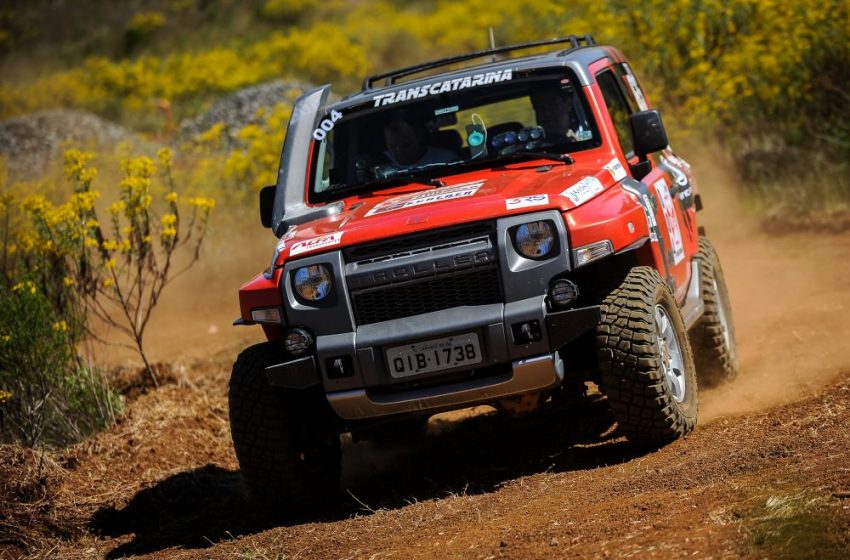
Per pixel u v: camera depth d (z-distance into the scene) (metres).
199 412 22.27
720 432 15.40
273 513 16.44
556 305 14.69
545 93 17.61
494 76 18.02
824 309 23.56
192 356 28.73
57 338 21.67
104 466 19.61
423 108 18.06
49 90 97.00
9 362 20.75
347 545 13.70
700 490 12.45
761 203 34.28
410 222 14.93
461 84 18.11
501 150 17.47
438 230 14.83
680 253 18.41
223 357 27.86
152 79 95.62
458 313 14.66
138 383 24.84
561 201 14.78
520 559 11.45
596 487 13.74
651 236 16.23
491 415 20.28
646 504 12.27
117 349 31.12
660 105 37.47
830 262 27.83
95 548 16.66
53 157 55.69
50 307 22.05
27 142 58.53
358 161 18.16
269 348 16.11
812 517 10.60
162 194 38.62
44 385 21.11
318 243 15.19
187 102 88.88
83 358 23.72
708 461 13.66
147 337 32.47
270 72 90.06
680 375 15.98
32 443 20.34
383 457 19.36
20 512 17.31
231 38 137.38
